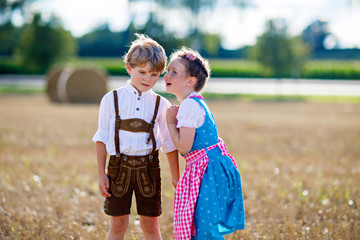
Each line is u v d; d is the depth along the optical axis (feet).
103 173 9.50
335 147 25.40
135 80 9.39
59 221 12.85
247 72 137.80
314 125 35.60
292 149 24.68
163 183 16.43
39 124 33.30
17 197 14.51
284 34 82.07
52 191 15.60
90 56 207.41
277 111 49.19
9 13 118.52
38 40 98.63
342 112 48.16
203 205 8.91
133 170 9.39
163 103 9.80
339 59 225.76
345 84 109.09
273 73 84.64
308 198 14.90
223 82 115.03
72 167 19.04
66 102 55.98
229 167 9.39
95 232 11.96
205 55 181.68
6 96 63.67
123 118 9.37
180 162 19.76
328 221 12.74
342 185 16.61
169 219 13.19
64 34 100.89
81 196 15.03
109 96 9.45
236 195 9.45
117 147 9.34
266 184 16.60
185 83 9.46
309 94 78.59
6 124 33.01
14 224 12.20
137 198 9.64
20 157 20.94
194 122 9.06
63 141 25.86
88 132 29.48
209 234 8.81
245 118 40.37
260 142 26.81
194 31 115.65
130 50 9.41
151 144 9.55
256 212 13.82
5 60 152.97
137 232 12.09
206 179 9.02
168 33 94.12
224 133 30.22
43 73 133.49
